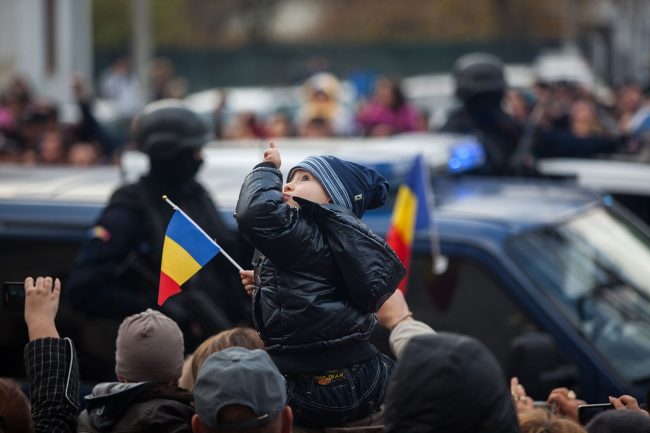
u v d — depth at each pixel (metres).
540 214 13.24
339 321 8.03
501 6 106.75
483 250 12.44
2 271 13.59
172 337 9.45
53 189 14.36
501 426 6.43
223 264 13.00
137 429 8.92
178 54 95.69
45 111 27.59
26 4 43.47
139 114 13.33
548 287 12.33
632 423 7.63
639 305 12.75
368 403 8.25
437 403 6.41
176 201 13.00
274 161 8.24
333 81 39.00
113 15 97.31
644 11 71.38
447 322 12.46
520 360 11.29
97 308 12.66
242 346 9.47
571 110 32.12
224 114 42.66
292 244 7.92
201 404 7.16
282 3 116.06
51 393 8.41
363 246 7.97
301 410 8.16
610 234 13.69
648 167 18.20
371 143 16.78
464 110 19.28
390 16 111.25
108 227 12.79
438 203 13.50
